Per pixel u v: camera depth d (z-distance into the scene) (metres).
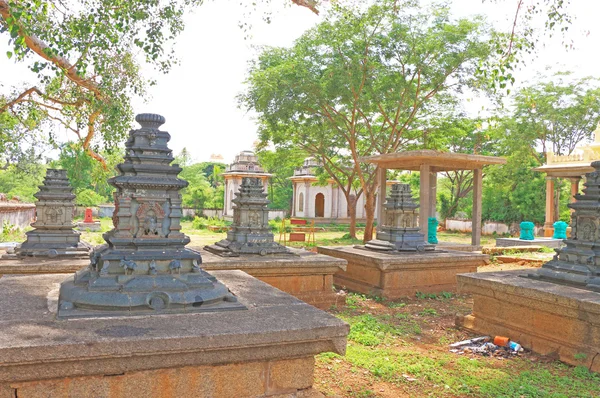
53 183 8.36
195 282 4.21
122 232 4.20
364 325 7.62
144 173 4.31
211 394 3.54
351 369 5.57
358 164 22.25
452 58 18.78
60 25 10.11
